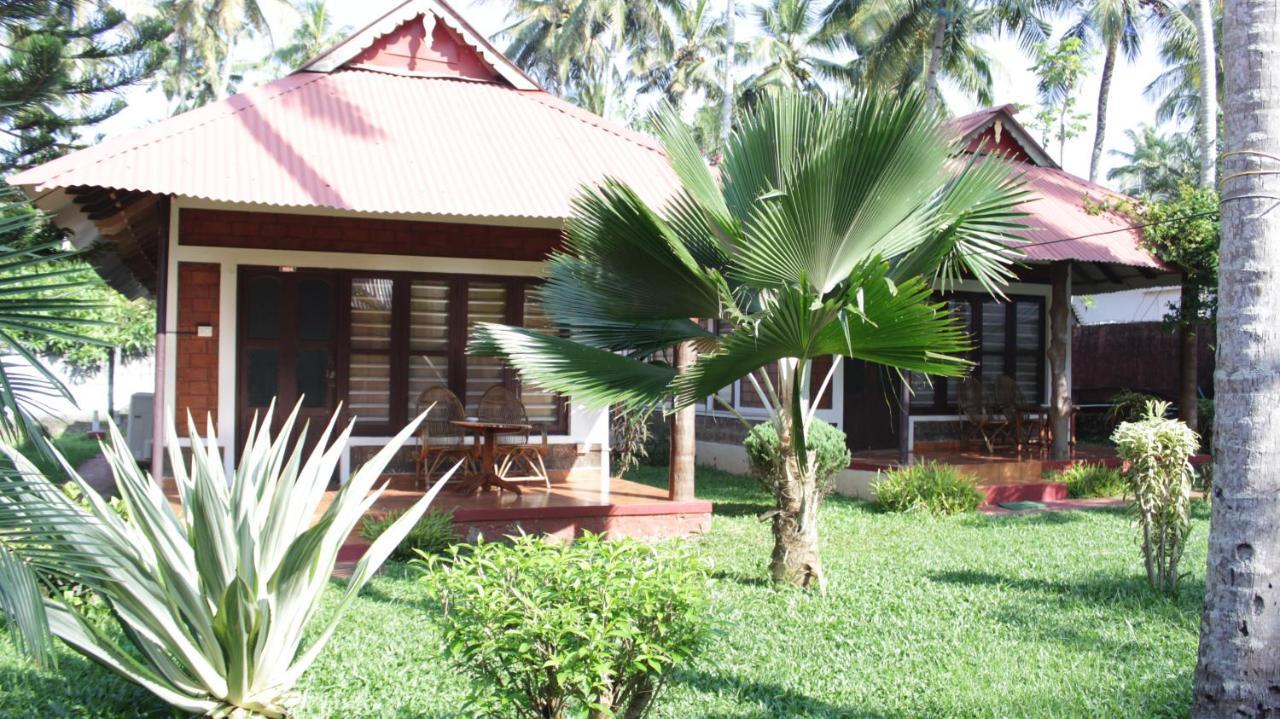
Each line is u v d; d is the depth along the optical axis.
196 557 4.61
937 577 8.12
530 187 10.18
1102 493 13.24
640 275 7.10
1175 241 13.59
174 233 10.19
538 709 3.84
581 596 3.81
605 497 10.44
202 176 8.92
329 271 10.69
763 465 10.17
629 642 3.81
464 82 12.67
